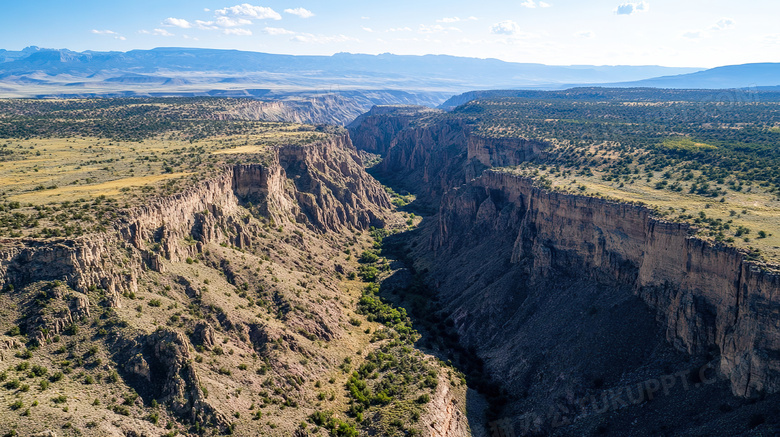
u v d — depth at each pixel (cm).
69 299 8606
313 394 10169
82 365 8088
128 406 7850
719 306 8962
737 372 8244
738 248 8769
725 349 8600
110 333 8619
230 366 9544
